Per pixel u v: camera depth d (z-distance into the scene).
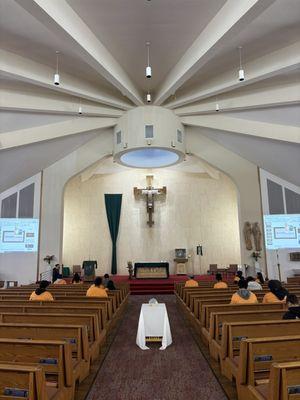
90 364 4.14
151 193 16.83
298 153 10.30
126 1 5.79
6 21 6.19
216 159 13.27
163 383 3.75
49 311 4.81
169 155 13.11
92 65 7.13
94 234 17.11
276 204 13.15
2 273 13.38
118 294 7.50
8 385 2.15
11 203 13.80
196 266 16.80
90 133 11.80
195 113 10.97
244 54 7.67
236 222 17.00
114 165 16.88
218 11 6.04
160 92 10.19
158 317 5.38
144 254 17.02
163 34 6.96
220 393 3.48
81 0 5.70
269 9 5.96
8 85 8.59
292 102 8.65
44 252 13.48
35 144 10.42
